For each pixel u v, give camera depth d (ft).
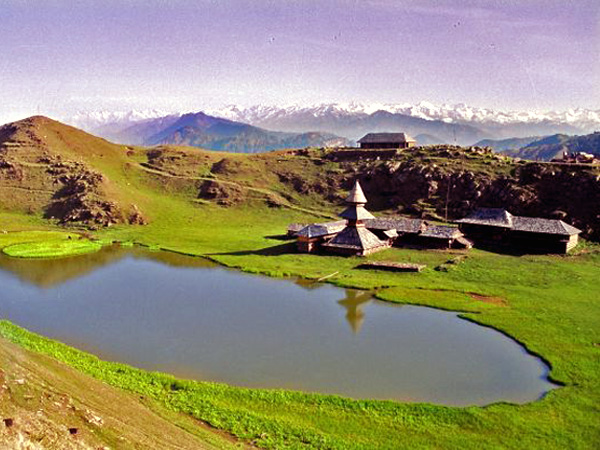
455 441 123.75
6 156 586.86
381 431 128.16
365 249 338.95
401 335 203.72
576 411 139.64
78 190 513.86
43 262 331.36
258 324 215.72
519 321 215.51
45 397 94.99
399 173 526.57
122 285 277.23
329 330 208.85
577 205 408.26
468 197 466.70
